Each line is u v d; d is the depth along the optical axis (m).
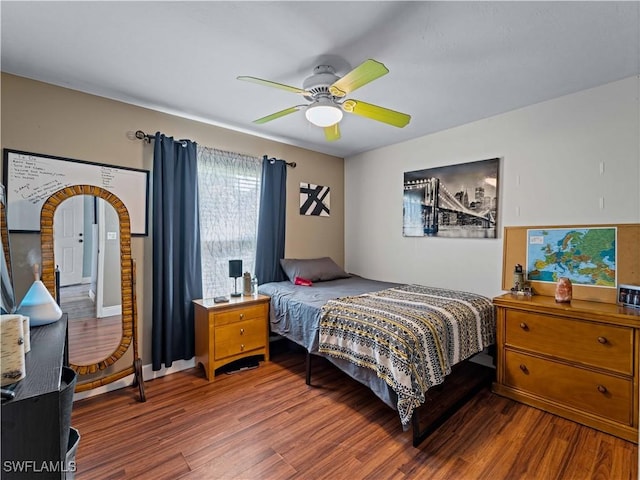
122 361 2.50
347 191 4.26
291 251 3.71
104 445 1.77
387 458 1.67
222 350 2.65
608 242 2.21
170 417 2.05
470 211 2.96
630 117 2.14
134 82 2.22
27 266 2.10
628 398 1.80
